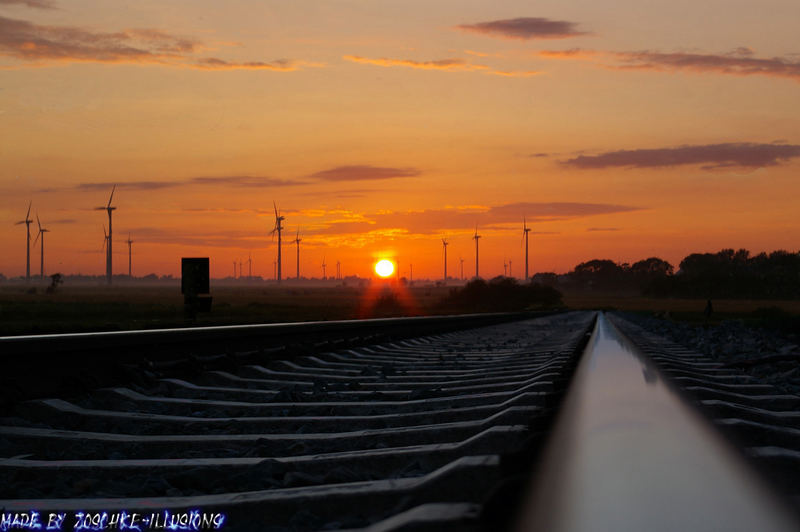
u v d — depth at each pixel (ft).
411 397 19.58
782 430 10.65
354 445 12.46
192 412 17.47
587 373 12.36
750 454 7.91
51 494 9.63
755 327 90.12
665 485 5.09
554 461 6.06
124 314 120.98
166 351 22.98
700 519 4.33
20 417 15.55
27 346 16.49
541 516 4.70
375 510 7.86
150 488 9.48
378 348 41.22
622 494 4.88
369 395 19.98
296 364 30.14
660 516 4.39
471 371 27.09
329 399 19.67
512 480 5.35
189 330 23.73
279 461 10.48
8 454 12.68
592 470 5.59
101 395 18.13
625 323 89.76
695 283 652.07
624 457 5.93
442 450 10.21
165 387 20.34
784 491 7.24
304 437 12.88
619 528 4.20
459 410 14.65
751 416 12.78
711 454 6.03
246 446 12.88
